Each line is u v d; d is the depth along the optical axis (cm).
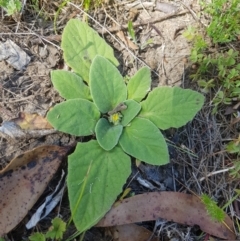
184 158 29
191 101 28
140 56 31
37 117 28
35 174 26
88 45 29
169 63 31
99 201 25
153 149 27
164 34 32
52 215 27
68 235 26
